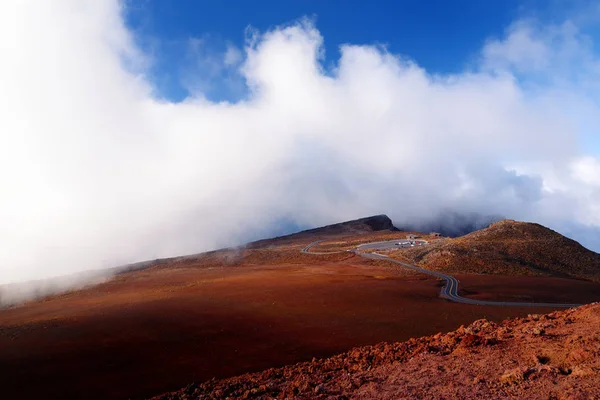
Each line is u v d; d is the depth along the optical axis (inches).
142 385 1162.0
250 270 4586.6
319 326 1913.1
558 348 518.6
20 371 1259.2
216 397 758.5
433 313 2252.7
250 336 1727.4
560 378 422.6
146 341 1609.3
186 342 1619.1
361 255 5556.1
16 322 2130.9
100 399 1068.5
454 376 512.1
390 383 543.2
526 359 511.8
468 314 2246.6
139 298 2731.3
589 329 582.2
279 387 679.1
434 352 673.0
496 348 592.1
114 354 1438.2
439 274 4013.3
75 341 1573.6
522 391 413.4
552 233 5526.6
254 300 2559.1
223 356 1445.6
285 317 2101.4
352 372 687.7
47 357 1380.4
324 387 581.9
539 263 4542.3
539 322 726.5
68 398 1075.9
